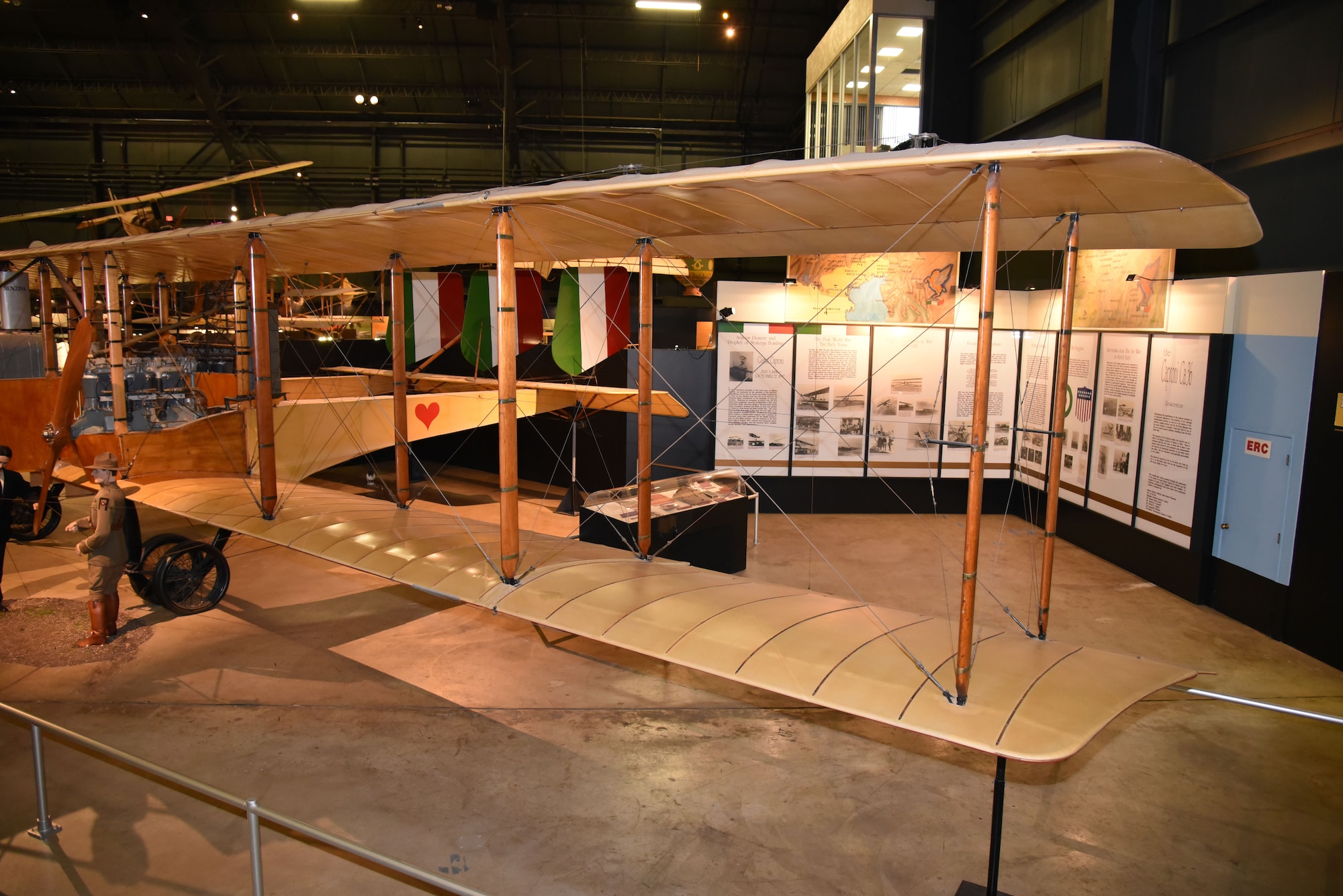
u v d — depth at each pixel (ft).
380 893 10.09
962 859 10.97
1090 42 29.01
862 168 8.57
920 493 31.96
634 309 34.27
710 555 22.82
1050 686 8.80
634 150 59.82
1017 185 9.05
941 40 37.86
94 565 17.48
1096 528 26.50
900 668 9.27
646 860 10.78
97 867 10.51
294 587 22.35
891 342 30.81
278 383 23.62
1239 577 20.40
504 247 11.64
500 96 55.57
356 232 14.52
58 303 36.27
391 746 13.71
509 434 12.09
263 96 55.57
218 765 12.99
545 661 17.46
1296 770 13.44
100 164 58.13
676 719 14.92
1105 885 10.48
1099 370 26.30
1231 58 23.66
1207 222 10.25
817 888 10.30
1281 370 19.08
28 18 49.57
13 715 10.67
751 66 54.08
